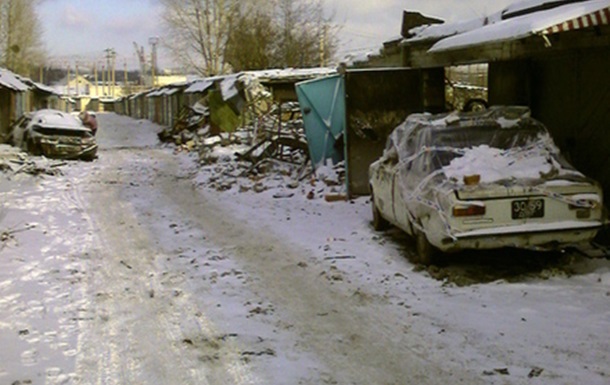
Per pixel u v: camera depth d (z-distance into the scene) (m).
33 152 23.88
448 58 12.68
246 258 9.49
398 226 9.74
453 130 8.94
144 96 61.81
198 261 9.32
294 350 5.97
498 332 6.21
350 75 13.80
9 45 54.97
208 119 32.34
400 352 5.86
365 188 14.02
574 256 8.60
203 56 50.09
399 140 9.96
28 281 8.30
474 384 5.16
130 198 15.53
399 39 15.01
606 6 7.79
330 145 15.94
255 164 17.95
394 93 13.91
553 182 7.83
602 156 9.48
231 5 46.47
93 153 24.72
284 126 20.70
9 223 12.09
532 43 9.74
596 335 6.02
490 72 11.98
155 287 8.08
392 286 7.83
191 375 5.46
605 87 9.37
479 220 7.60
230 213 13.26
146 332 6.50
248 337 6.30
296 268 8.85
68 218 12.83
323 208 13.27
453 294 7.42
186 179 19.09
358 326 6.56
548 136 8.90
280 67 40.97
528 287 7.50
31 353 5.91
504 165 8.20
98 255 9.77
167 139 34.34
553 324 6.34
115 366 5.66
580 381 5.10
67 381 5.34
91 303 7.44
